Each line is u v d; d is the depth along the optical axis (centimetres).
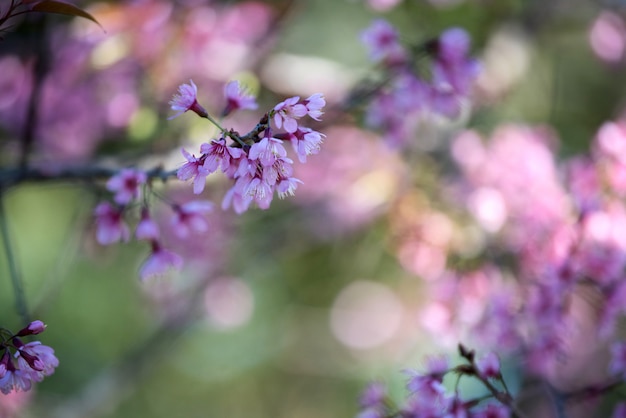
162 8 163
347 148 178
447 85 149
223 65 168
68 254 170
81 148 173
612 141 157
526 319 150
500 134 173
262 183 119
